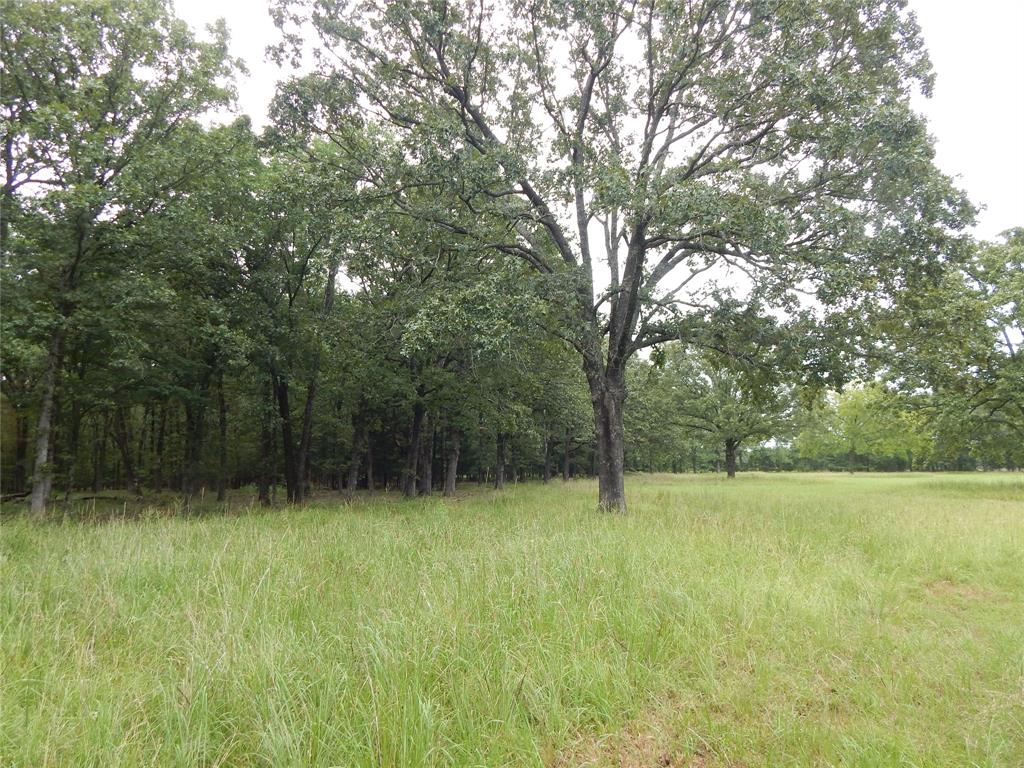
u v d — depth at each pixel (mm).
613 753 3166
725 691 3777
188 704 3258
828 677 4082
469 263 13883
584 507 15008
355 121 13406
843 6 11875
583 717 3475
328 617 4824
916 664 4246
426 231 14055
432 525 9883
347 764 2840
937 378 13141
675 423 43969
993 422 23078
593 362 14617
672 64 13445
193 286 16984
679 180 12250
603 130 16141
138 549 6863
